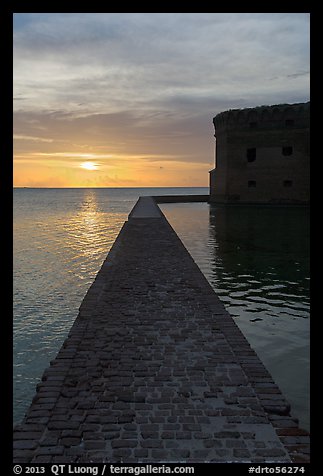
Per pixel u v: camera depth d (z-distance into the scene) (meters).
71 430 4.08
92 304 8.09
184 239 23.19
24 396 6.88
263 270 14.96
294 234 24.08
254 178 42.03
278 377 6.86
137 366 5.52
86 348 6.11
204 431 4.10
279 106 39.69
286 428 4.18
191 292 9.12
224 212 39.22
